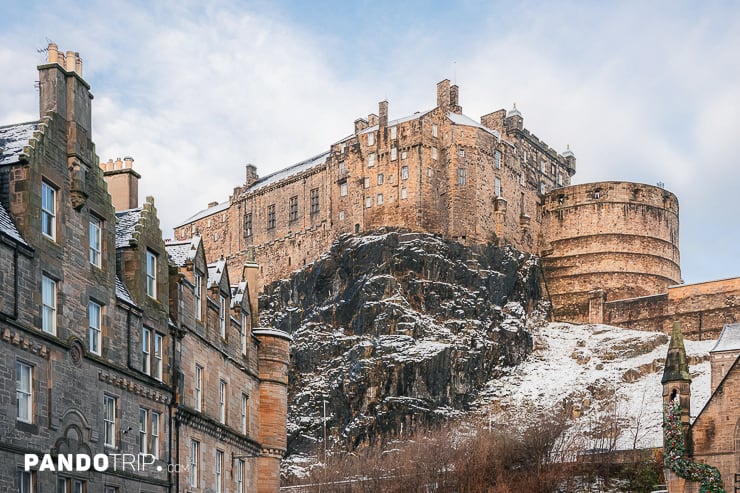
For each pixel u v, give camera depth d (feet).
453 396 545.44
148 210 175.22
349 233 613.93
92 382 150.82
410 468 389.60
